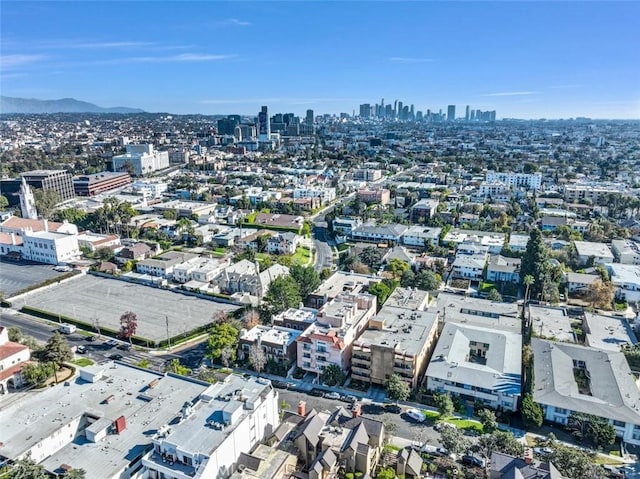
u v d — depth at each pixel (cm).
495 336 14325
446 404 11550
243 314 17750
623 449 10700
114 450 9269
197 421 9619
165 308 18638
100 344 15800
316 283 18962
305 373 14000
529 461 9419
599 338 15000
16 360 13675
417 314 15438
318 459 9344
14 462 8644
